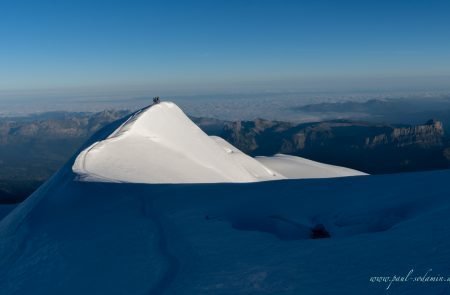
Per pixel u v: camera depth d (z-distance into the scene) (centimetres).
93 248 1764
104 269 1513
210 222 1947
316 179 3034
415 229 1429
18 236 2308
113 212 2352
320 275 1148
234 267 1329
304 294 1045
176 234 1789
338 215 1967
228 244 1588
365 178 2827
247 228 1969
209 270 1341
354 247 1338
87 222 2223
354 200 2141
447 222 1444
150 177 4078
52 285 1480
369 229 1766
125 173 4075
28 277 1617
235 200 2377
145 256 1580
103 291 1330
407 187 2286
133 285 1330
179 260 1477
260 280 1187
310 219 1997
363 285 1034
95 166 4238
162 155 5456
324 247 1394
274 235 1720
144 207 2386
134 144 5609
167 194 2667
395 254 1205
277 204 2233
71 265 1622
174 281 1299
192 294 1170
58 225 2273
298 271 1205
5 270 1798
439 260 1102
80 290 1373
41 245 1998
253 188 2738
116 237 1861
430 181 2414
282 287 1112
